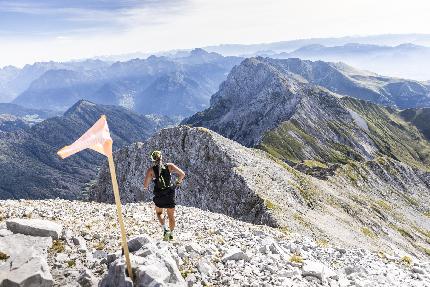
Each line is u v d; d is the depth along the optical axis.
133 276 11.46
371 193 148.12
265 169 79.88
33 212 19.39
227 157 79.19
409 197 171.12
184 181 84.81
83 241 15.65
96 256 14.52
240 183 69.06
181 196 83.69
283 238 23.73
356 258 22.56
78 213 21.41
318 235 54.62
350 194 115.31
